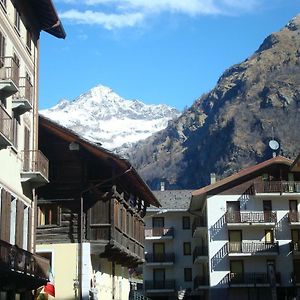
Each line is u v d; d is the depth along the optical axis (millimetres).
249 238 60219
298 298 57219
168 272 71875
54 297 31797
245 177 60969
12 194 25125
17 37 26406
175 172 179125
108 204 33094
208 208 60500
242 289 59344
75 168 33312
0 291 23500
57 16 28750
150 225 72812
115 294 39625
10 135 24203
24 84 26625
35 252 29734
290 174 60719
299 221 59844
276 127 157250
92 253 32656
